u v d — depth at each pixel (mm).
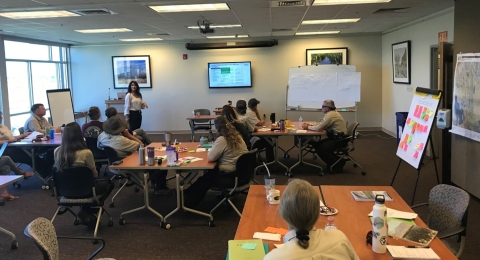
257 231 2158
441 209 2537
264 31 8789
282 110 10258
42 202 4910
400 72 8500
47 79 9805
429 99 3881
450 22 6090
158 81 10500
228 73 10258
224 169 3967
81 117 9812
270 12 6121
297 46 10016
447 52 4949
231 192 3922
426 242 1936
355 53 9914
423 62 7258
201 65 10336
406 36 8148
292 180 1670
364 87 10023
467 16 4465
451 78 4984
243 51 10180
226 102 10430
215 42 10133
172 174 6223
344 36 9867
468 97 4410
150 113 10641
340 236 1586
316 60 9992
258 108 10344
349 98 8945
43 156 5602
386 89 9656
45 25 6953
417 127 3980
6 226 4094
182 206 4102
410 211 2400
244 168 3924
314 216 1530
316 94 9188
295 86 9375
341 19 7234
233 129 4047
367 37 9828
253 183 4855
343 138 5766
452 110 4840
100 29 7684
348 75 8930
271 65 10164
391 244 1933
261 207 2551
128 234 3812
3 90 7992
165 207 4586
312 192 1566
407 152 4074
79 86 10680
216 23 7230
